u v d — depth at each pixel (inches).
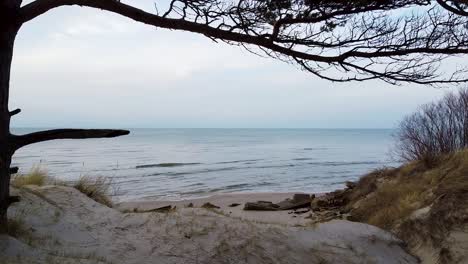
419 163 489.4
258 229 273.7
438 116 719.7
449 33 189.0
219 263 235.9
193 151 3061.0
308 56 192.1
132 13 191.5
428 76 191.8
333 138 6752.0
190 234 255.0
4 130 188.7
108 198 343.0
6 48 187.8
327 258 264.1
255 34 193.9
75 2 189.0
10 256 174.1
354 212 496.7
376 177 597.0
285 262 249.3
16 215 226.2
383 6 186.9
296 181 1268.5
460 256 275.6
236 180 1293.1
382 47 191.0
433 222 311.7
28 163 1815.9
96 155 2532.0
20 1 191.2
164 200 868.6
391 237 315.3
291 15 189.6
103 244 228.8
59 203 264.2
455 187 329.4
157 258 228.4
